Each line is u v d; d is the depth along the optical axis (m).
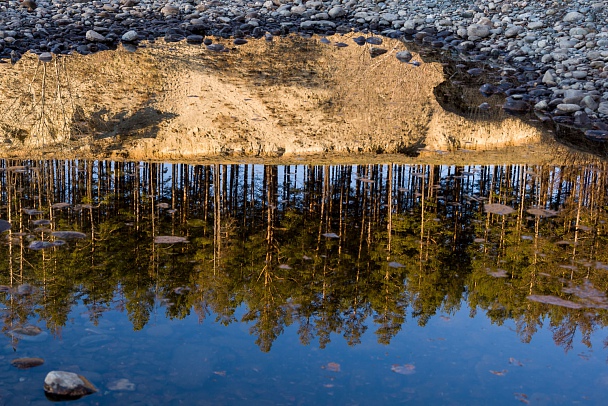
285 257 3.47
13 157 5.07
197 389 2.17
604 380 2.35
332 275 3.25
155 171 4.87
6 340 2.44
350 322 2.74
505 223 4.13
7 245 3.46
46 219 3.87
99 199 4.27
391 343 2.57
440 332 2.68
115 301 2.83
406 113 6.66
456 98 7.30
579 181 4.97
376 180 4.89
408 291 3.08
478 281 3.23
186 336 2.54
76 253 3.39
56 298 2.83
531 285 3.19
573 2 10.87
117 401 2.07
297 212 4.23
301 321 2.73
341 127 6.13
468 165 5.30
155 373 2.25
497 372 2.38
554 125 6.46
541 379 2.35
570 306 2.97
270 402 2.11
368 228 3.98
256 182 4.73
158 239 3.64
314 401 2.13
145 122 6.04
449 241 3.80
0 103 6.45
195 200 4.34
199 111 6.43
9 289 2.91
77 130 5.78
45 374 2.21
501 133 6.18
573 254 3.62
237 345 2.49
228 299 2.91
